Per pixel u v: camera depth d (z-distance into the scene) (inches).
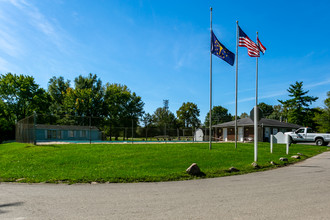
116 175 340.5
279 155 592.1
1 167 413.1
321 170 396.2
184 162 442.0
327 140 1027.3
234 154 549.6
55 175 345.1
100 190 261.4
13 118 1927.9
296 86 2068.2
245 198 219.6
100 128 1660.9
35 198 225.0
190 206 194.7
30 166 414.0
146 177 332.8
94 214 173.9
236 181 311.0
